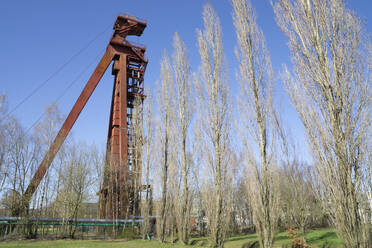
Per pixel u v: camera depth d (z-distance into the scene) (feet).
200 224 93.50
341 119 25.80
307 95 28.35
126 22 132.67
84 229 94.58
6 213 96.99
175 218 67.41
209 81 53.67
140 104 111.96
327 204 26.71
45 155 91.35
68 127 117.19
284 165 73.67
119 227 93.35
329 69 27.27
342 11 27.99
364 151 25.02
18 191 87.45
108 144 130.41
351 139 25.20
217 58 54.44
